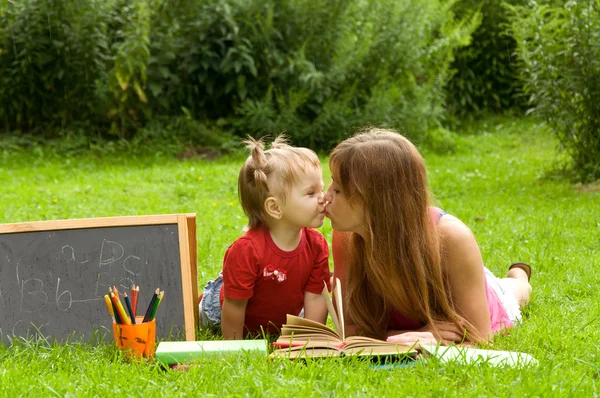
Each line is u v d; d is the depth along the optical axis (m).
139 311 3.42
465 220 6.47
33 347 3.22
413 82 12.20
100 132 11.60
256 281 3.32
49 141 11.20
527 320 3.73
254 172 3.21
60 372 2.82
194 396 2.52
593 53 8.17
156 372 2.79
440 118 14.05
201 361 2.83
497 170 9.88
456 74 15.00
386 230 3.04
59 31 11.12
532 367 2.69
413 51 12.20
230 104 12.20
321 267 3.45
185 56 11.79
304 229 3.43
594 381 2.66
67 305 3.42
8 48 11.12
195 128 11.57
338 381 2.61
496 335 3.29
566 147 8.74
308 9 11.81
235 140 11.51
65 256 3.47
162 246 3.50
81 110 11.55
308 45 11.84
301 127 11.53
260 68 11.98
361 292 3.31
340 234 3.40
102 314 3.42
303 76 11.48
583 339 3.27
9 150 10.84
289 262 3.33
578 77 8.23
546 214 6.60
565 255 5.00
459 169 10.05
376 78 12.12
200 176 9.15
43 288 3.43
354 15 12.09
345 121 11.45
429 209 3.12
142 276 3.46
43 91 11.36
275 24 11.96
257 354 2.88
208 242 5.27
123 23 11.30
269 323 3.49
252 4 11.81
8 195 7.96
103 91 11.25
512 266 4.24
